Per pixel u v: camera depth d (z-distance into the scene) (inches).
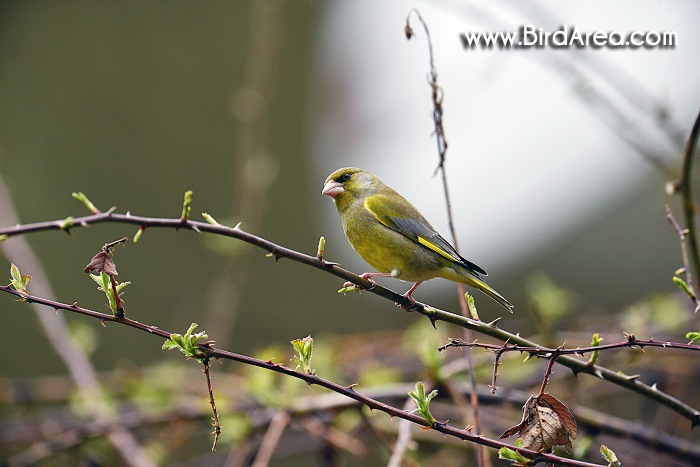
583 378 393.4
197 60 692.7
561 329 422.9
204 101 685.3
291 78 670.5
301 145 673.0
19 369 596.7
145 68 691.4
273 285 672.4
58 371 603.8
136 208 660.1
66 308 196.7
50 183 650.8
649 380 397.4
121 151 671.1
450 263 336.8
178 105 684.7
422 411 203.0
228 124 682.2
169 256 652.1
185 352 198.8
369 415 345.1
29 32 692.7
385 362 433.7
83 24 696.4
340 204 363.6
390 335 448.8
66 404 514.6
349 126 665.6
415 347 396.5
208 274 649.0
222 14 698.8
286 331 662.5
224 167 675.4
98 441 379.2
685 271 244.8
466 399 319.0
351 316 670.5
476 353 406.3
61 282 621.3
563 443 201.8
